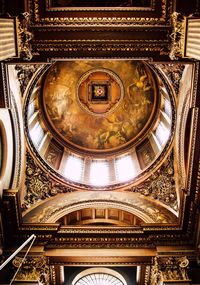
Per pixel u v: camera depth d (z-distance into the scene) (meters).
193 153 12.85
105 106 23.12
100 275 14.22
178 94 15.86
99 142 22.42
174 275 12.37
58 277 13.70
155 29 12.16
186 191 13.46
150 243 13.70
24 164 16.34
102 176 19.69
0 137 13.37
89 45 12.36
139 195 16.88
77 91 23.12
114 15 12.13
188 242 13.54
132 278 14.02
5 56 10.03
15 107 14.66
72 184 17.41
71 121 22.62
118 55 12.55
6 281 12.16
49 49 12.34
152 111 21.66
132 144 22.00
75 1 12.36
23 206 15.41
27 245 13.33
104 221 16.34
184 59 11.96
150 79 21.69
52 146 21.27
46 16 12.05
